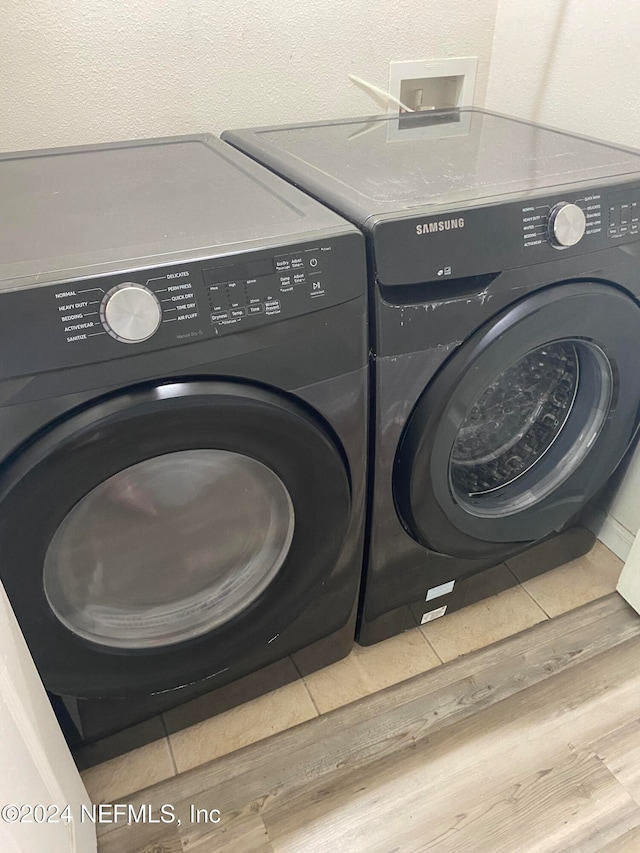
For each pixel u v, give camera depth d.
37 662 0.90
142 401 0.75
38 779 0.76
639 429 1.33
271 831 1.08
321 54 1.37
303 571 1.03
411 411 0.99
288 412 0.85
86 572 0.92
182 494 0.92
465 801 1.12
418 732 1.21
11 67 1.14
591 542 1.51
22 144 1.22
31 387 0.70
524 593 1.46
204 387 0.79
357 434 0.95
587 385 1.22
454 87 1.58
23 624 0.84
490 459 1.29
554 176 1.01
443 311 0.92
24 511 0.75
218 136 1.36
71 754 1.06
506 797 1.12
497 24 1.51
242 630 1.04
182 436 0.79
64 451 0.73
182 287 0.74
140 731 1.14
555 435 1.29
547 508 1.26
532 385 1.21
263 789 1.13
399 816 1.10
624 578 1.39
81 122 1.24
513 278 0.95
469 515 1.16
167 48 1.23
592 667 1.31
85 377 0.72
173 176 1.02
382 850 1.06
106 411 0.74
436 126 1.32
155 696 1.08
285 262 0.79
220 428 0.81
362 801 1.11
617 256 1.02
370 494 1.07
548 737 1.20
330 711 1.24
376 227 0.83
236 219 0.85
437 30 1.46
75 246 0.77
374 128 1.30
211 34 1.25
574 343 1.13
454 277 0.90
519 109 1.54
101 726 1.08
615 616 1.41
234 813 1.10
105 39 1.18
